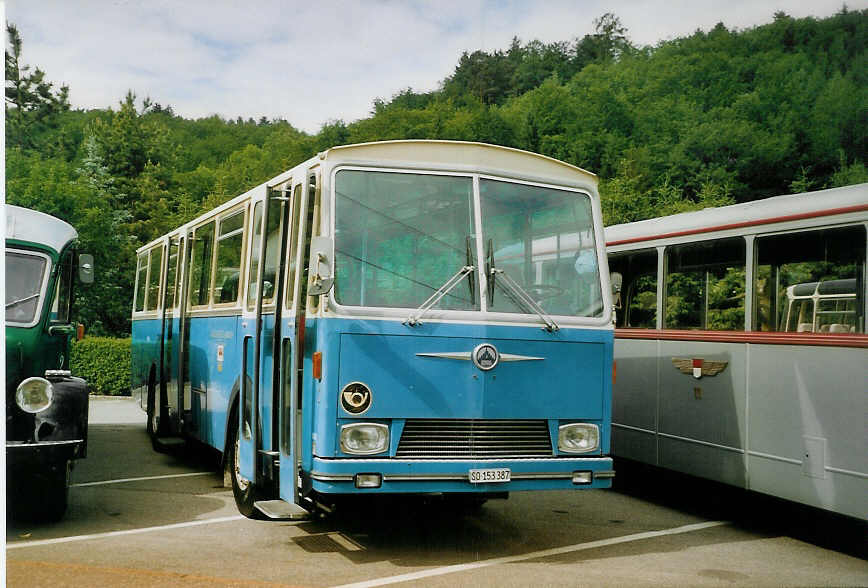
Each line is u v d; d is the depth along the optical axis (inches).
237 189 2955.2
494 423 252.8
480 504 331.9
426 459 243.3
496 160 269.7
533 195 273.0
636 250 385.7
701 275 343.6
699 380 338.0
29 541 277.9
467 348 251.9
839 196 283.3
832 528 322.7
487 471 245.9
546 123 2832.2
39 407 283.7
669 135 2647.6
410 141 261.4
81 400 293.6
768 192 2482.8
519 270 264.5
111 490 377.4
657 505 364.2
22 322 319.0
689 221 353.7
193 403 412.5
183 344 436.1
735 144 2481.5
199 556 259.1
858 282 272.2
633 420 377.7
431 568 247.9
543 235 271.1
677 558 269.9
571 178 281.6
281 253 279.7
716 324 333.1
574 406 264.1
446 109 3002.0
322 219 250.4
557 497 378.0
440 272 255.4
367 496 281.0
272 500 291.1
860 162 2428.6
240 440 307.3
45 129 2432.3
